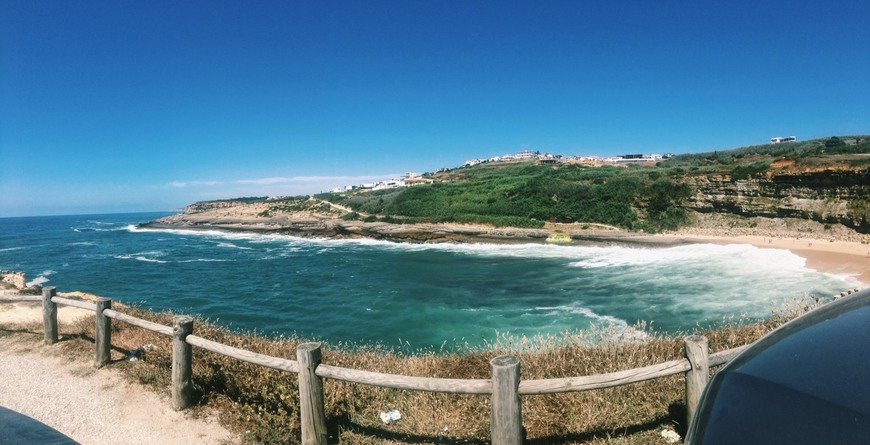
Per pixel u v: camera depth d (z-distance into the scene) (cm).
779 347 191
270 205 8919
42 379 566
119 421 452
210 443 407
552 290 1788
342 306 1666
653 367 341
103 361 600
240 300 1838
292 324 1441
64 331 770
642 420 391
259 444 397
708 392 190
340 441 394
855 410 140
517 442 323
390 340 1223
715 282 1748
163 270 2792
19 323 856
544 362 523
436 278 2222
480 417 418
